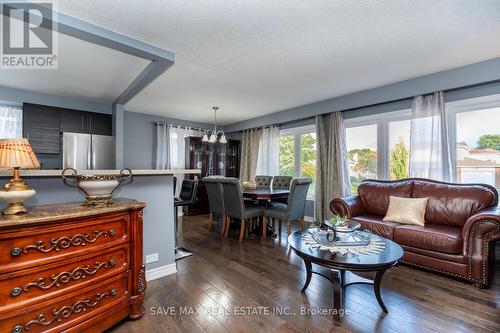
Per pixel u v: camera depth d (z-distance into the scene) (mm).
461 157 3332
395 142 3994
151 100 4621
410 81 3514
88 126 4648
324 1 1861
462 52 2725
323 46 2570
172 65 2926
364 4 1902
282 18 2074
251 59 2873
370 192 3652
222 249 3311
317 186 4723
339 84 3732
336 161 4496
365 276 2471
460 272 2324
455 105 3305
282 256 3045
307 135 5297
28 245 1278
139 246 1791
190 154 6070
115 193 2172
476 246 2252
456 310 1880
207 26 2186
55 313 1364
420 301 2010
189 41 2451
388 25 2189
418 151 3514
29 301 1280
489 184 3145
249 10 1964
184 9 1942
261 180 5461
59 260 1381
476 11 2002
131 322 1740
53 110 4297
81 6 1880
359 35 2355
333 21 2123
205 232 4188
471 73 3016
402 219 2984
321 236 2242
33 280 1295
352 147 4523
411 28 2240
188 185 3818
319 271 2570
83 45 2535
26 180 1741
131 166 5551
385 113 3998
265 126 5957
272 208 3953
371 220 3117
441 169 3334
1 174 1497
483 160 3186
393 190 3451
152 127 5879
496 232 2172
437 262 2465
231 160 6777
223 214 4000
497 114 3090
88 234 1503
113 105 4680
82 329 1468
